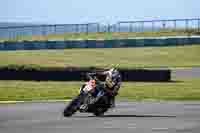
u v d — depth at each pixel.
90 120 51.81
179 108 66.44
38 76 118.31
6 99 78.25
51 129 44.47
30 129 44.31
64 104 70.88
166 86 107.25
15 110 61.72
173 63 194.12
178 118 54.47
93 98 54.84
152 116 56.44
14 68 119.00
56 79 118.12
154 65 185.88
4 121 50.25
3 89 94.81
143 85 109.44
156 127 46.62
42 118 53.12
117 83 56.03
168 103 74.31
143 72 120.81
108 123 49.44
